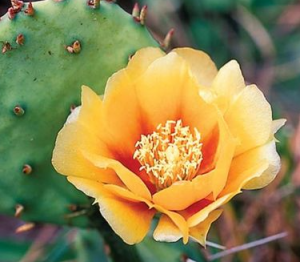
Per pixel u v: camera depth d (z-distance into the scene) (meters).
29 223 0.37
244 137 0.32
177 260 0.39
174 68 0.33
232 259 0.48
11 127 0.34
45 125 0.34
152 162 0.34
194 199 0.31
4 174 0.35
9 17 0.33
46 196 0.36
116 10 0.34
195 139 0.34
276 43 0.67
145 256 0.39
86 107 0.32
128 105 0.33
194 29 0.65
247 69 0.64
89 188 0.31
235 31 0.66
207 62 0.34
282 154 0.51
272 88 0.64
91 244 0.44
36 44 0.34
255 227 0.52
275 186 0.51
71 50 0.34
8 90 0.34
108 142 0.33
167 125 0.33
